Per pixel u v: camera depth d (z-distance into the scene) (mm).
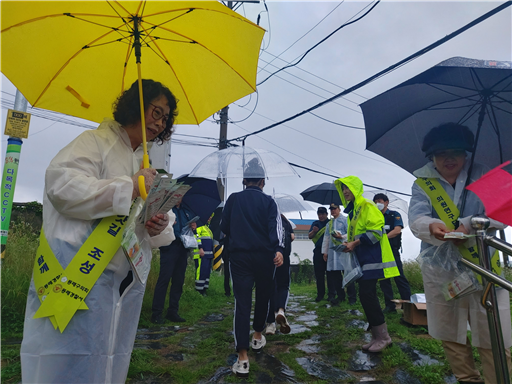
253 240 3080
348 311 5633
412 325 4328
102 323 1348
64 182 1317
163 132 1851
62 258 1342
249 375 2885
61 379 1274
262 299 3283
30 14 1527
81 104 1854
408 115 2537
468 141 2240
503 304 2074
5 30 1509
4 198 3748
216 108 2023
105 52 1839
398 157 2783
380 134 2666
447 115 2512
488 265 1657
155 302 4656
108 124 1588
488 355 2084
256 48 1808
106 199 1330
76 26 1671
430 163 2436
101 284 1363
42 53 1650
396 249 5570
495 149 2359
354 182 3865
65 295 1303
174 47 1869
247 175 3447
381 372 2945
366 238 3426
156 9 1633
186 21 1726
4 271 4391
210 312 5781
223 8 1624
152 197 1358
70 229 1384
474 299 2121
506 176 1611
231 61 1862
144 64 1952
